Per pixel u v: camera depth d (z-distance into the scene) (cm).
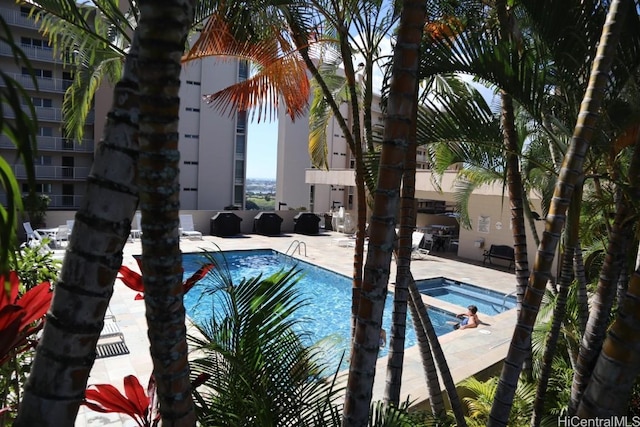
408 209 340
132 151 130
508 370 255
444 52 281
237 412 228
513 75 279
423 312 401
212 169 2666
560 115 356
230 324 250
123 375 574
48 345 125
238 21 360
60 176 2453
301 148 2964
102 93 2394
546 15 286
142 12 123
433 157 493
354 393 201
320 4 410
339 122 437
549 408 446
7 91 86
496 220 1562
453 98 332
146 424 232
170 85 126
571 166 237
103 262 127
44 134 2391
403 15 183
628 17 266
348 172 1930
